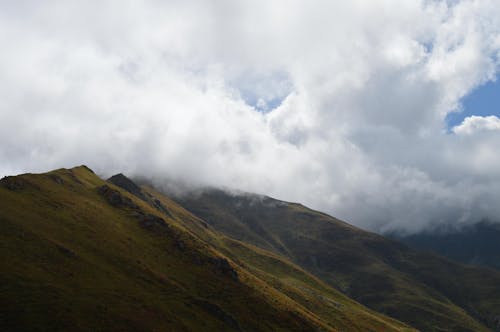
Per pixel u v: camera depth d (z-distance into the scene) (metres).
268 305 128.38
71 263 94.56
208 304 108.25
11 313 68.88
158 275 112.69
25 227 100.44
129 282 100.75
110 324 78.56
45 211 119.62
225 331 100.44
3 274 76.81
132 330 80.31
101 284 92.31
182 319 95.38
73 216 125.69
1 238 89.94
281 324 120.50
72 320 74.12
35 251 91.38
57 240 102.75
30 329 67.56
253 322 113.69
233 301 120.19
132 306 89.06
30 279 79.56
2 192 119.50
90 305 81.19
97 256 106.19
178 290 109.56
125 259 112.00
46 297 76.62
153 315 90.06
